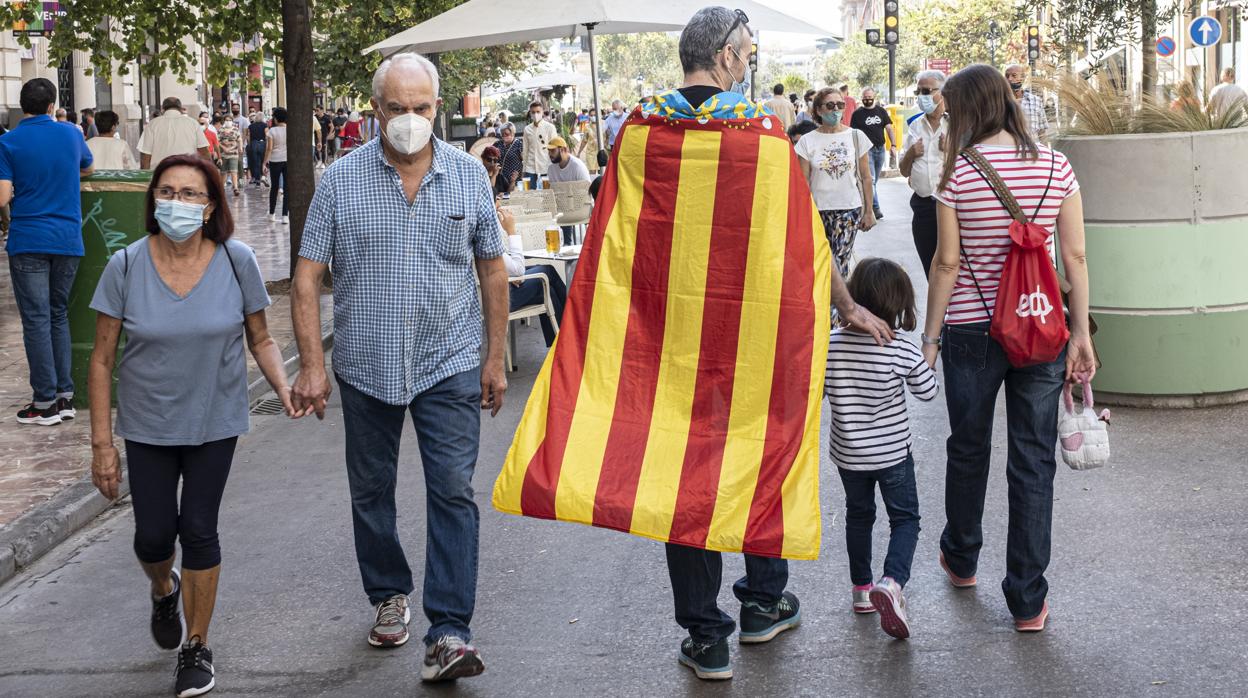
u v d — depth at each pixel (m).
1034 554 4.72
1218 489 6.38
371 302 4.71
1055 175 4.65
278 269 17.20
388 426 4.86
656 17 12.95
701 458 4.34
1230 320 7.96
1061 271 5.85
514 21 12.98
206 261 4.62
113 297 4.58
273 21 16.53
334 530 6.55
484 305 4.95
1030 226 4.62
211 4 16.23
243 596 5.63
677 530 4.29
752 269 4.33
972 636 4.79
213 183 4.57
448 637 4.57
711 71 4.39
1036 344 4.59
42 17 19.11
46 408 8.94
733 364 4.35
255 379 10.30
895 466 4.84
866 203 11.38
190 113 39.03
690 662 4.57
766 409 4.34
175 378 4.54
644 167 4.41
